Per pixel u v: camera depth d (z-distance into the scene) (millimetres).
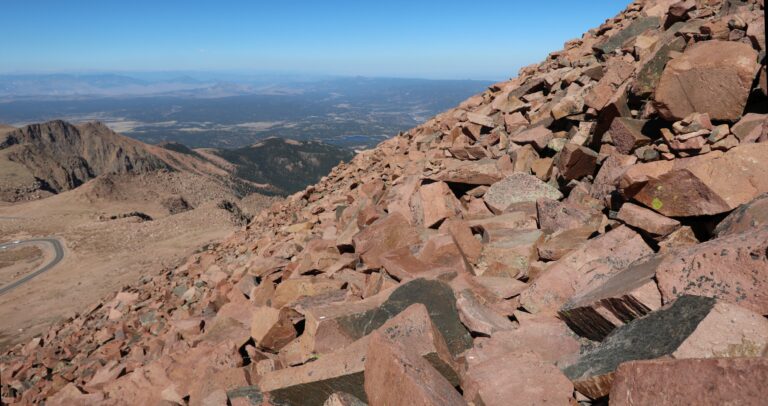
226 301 18484
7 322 68000
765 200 7188
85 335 27125
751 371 3873
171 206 191125
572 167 13539
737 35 12461
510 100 20797
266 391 7867
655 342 5594
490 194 14766
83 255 98438
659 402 4457
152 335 20828
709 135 9688
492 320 8359
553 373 6258
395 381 6121
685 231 8734
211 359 10836
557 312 8023
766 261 5562
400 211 15578
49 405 15281
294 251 19094
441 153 20875
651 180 9086
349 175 33344
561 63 22328
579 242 10461
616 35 19688
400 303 9023
